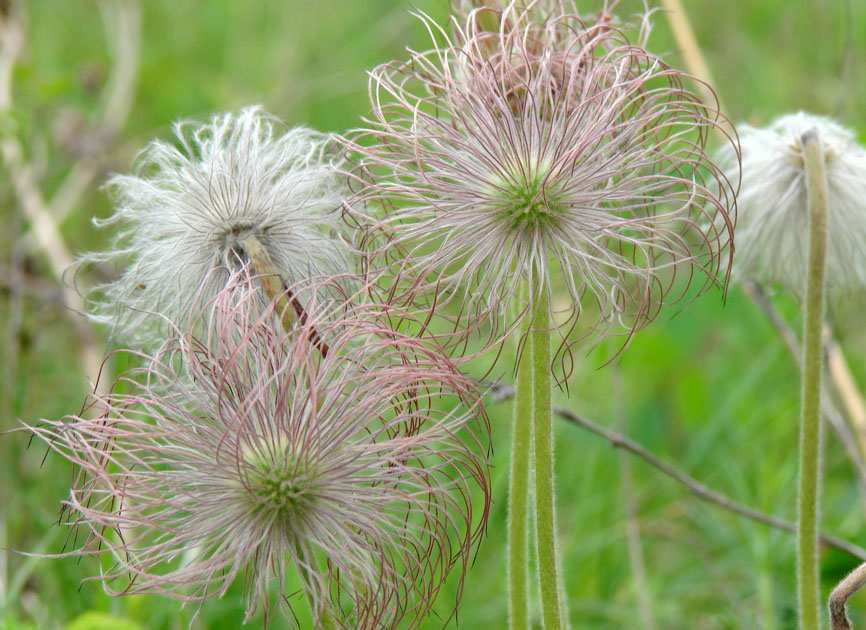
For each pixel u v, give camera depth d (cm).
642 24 44
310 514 40
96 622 42
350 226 43
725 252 47
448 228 42
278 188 43
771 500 57
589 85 41
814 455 42
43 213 63
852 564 56
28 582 53
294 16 90
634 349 61
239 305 40
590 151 41
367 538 41
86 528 52
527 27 42
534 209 41
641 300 43
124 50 74
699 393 62
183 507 40
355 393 40
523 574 43
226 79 85
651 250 44
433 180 41
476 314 41
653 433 61
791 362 62
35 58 83
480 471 41
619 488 59
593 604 55
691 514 58
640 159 41
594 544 56
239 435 39
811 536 42
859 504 58
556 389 62
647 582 56
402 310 41
